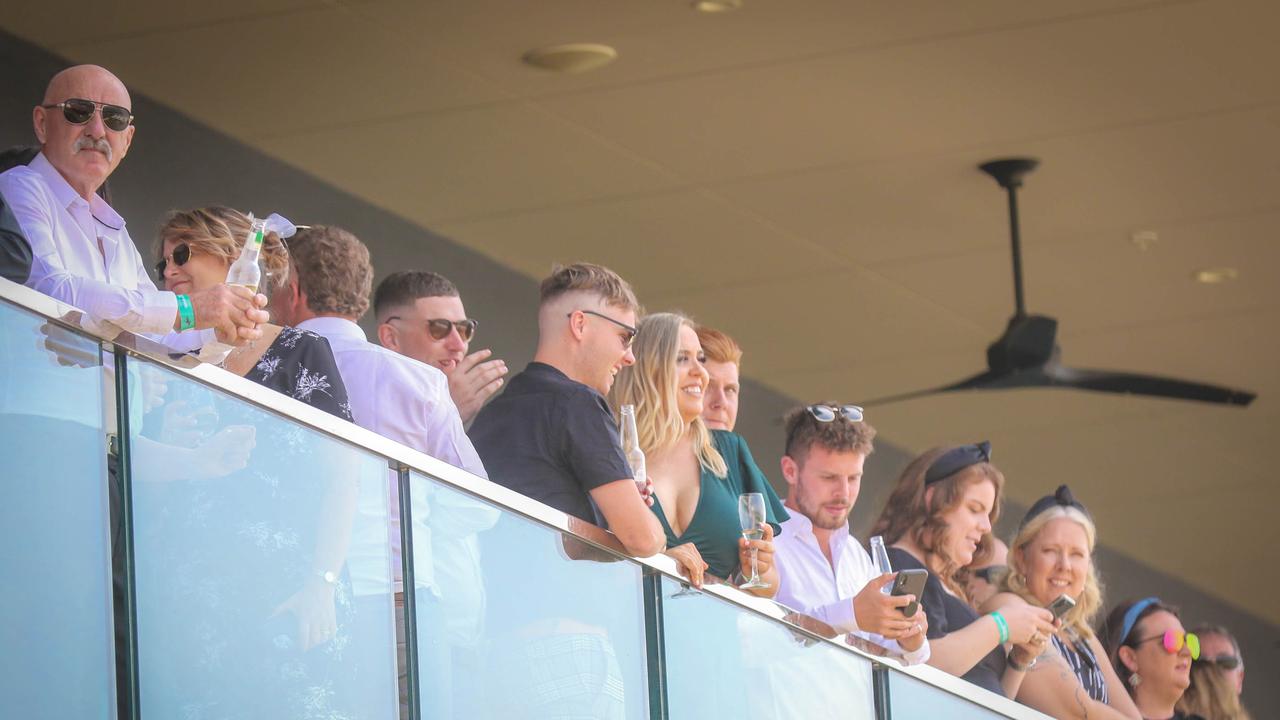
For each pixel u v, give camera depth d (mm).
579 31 20953
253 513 8047
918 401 29656
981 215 25938
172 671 7785
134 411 7852
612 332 10992
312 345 9812
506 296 24531
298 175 21766
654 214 24828
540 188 23719
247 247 9297
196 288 10742
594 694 9273
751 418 28328
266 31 19953
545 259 24812
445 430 10422
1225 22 22062
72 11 18906
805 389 28891
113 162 10258
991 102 23422
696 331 14820
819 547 14797
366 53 20719
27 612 7414
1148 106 23812
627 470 10055
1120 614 19797
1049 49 22391
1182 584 32281
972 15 21531
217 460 8008
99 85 10164
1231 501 32375
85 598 7570
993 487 17141
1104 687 17969
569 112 22547
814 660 10938
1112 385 26484
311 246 10750
